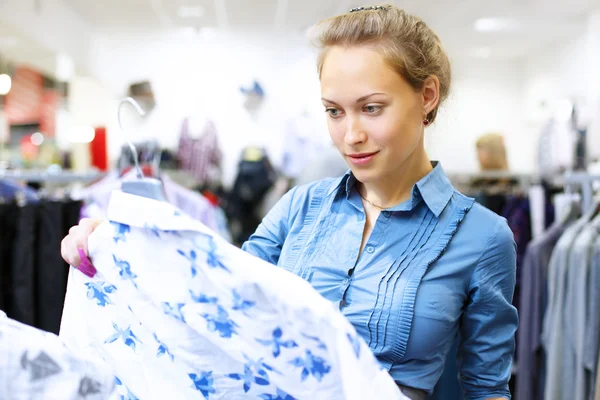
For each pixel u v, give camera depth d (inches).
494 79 306.5
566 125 187.0
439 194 37.0
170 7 222.1
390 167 34.2
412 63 33.3
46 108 240.1
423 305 34.5
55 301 81.9
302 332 28.3
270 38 261.6
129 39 261.6
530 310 91.7
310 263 37.9
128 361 34.0
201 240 29.1
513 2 210.1
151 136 257.0
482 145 138.3
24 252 80.6
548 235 92.4
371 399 25.4
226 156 259.3
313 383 30.1
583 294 76.8
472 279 36.0
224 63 262.1
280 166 253.4
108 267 32.5
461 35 256.8
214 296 29.8
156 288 31.2
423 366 35.1
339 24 34.1
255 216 229.5
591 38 219.9
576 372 78.5
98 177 94.7
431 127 40.9
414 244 36.2
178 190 97.1
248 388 32.8
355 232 37.6
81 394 26.3
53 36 199.0
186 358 32.9
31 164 137.6
